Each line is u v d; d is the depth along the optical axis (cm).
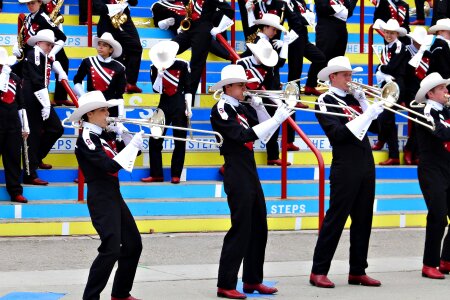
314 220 1878
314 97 2186
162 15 2327
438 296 1377
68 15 2362
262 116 1395
